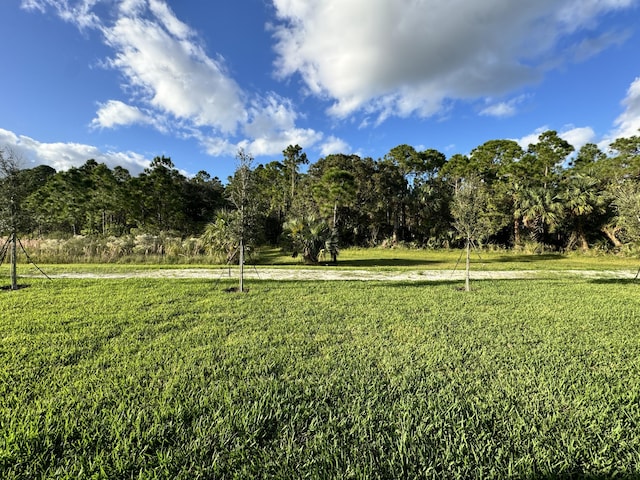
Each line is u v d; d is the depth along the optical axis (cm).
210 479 175
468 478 177
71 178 3084
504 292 801
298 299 691
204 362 336
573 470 181
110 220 3428
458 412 241
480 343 404
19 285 837
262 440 210
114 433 212
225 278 1048
